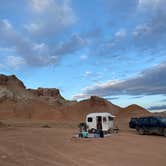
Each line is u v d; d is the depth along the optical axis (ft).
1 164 44.32
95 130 98.94
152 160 48.83
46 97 565.94
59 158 50.21
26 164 44.32
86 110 426.92
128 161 47.78
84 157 51.55
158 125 96.99
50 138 88.58
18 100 463.83
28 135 101.04
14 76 583.17
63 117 372.99
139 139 84.28
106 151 59.31
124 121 239.50
